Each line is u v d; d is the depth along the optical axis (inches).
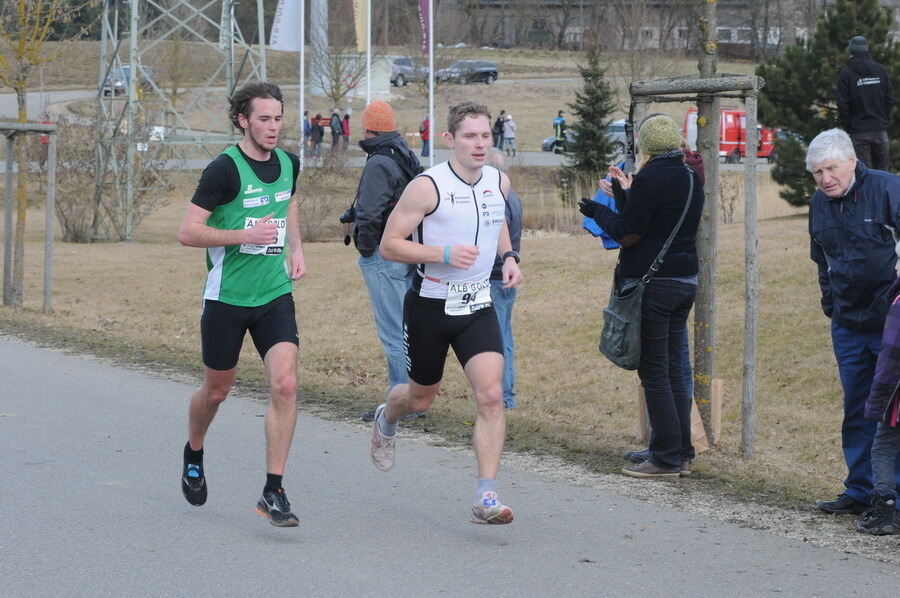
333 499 395.9
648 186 405.4
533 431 507.8
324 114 3850.9
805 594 299.1
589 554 332.8
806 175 1328.7
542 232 1536.7
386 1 4259.4
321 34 3595.0
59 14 1450.5
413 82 4426.7
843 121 997.2
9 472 425.4
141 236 1736.0
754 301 464.1
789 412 579.8
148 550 335.3
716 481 423.2
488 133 338.0
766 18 4719.5
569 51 5644.7
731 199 1549.0
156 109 1706.4
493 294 546.9
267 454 347.9
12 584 305.0
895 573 316.2
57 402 561.0
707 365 482.3
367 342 798.5
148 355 715.4
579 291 892.0
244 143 350.0
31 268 1252.5
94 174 1638.8
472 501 394.3
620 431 530.6
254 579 309.4
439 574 314.2
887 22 1301.7
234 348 350.0
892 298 350.6
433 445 481.1
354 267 1119.0
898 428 351.3
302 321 888.3
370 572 315.6
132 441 480.7
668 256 414.3
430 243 342.0
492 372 343.3
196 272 1202.6
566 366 696.4
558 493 403.9
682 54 3587.6
